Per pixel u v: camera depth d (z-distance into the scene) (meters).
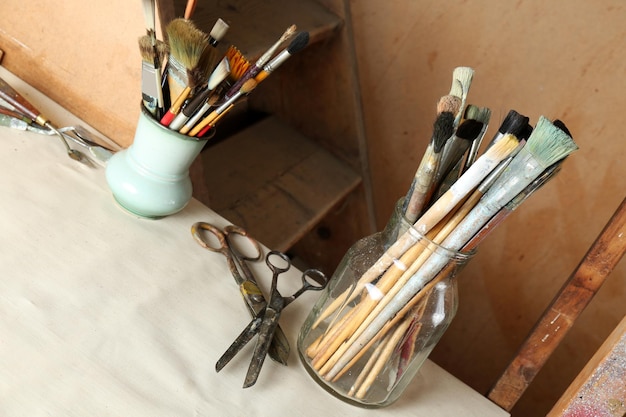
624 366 0.94
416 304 0.89
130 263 1.02
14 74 1.30
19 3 1.25
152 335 0.93
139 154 1.05
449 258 0.84
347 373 0.95
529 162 0.76
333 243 2.04
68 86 1.27
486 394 1.13
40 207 1.04
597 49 1.61
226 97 0.97
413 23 1.77
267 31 1.49
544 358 1.08
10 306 0.88
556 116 1.70
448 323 0.91
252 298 1.03
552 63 1.66
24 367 0.82
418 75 1.81
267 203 1.65
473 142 0.84
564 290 1.05
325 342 0.95
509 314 1.92
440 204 0.81
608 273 1.03
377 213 2.00
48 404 0.80
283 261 1.19
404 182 1.93
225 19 1.43
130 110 1.22
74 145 1.19
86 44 1.21
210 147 1.73
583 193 1.73
